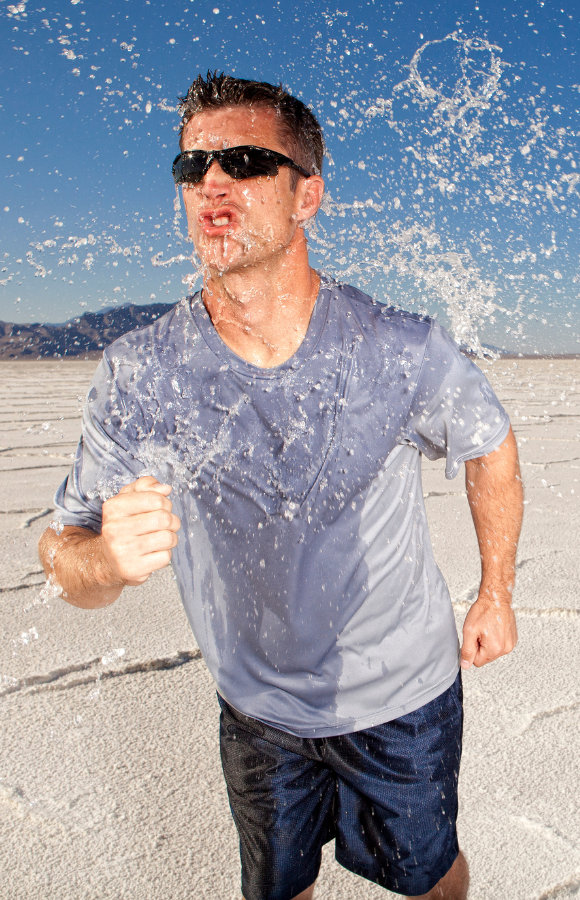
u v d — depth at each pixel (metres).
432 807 1.27
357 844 1.33
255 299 1.23
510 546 1.46
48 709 2.19
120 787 1.82
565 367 25.78
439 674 1.33
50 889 1.49
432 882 1.29
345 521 1.26
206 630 1.32
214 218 1.21
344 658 1.28
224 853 1.60
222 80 1.25
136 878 1.53
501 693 2.27
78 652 2.56
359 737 1.27
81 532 1.36
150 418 1.28
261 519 1.26
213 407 1.26
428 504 4.70
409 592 1.31
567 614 2.84
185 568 1.31
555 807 1.74
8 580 3.32
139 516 1.10
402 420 1.30
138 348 1.29
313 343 1.25
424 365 1.27
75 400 12.40
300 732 1.28
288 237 1.22
